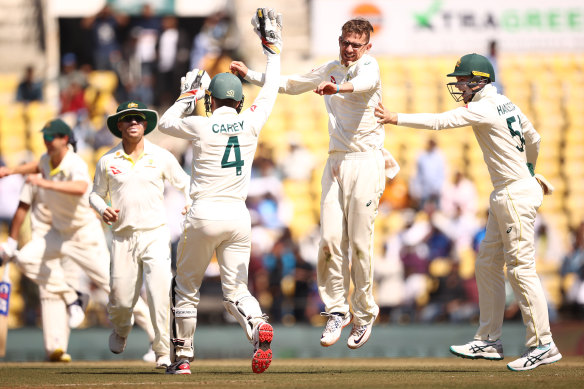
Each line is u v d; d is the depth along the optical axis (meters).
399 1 60.34
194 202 21.83
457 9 60.47
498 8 60.66
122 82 58.38
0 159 52.09
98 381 20.67
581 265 47.56
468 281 45.56
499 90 57.97
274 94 22.64
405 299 45.53
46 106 58.06
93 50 60.19
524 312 22.86
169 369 22.92
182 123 21.92
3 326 30.53
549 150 59.59
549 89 60.53
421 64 60.31
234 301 22.12
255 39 60.00
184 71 58.44
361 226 22.86
